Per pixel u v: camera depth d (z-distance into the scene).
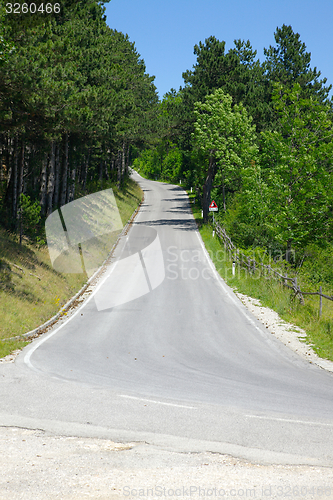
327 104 45.12
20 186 23.27
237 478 4.94
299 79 45.88
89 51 25.89
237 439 6.09
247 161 41.12
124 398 7.79
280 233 30.20
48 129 20.72
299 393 8.27
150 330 13.55
